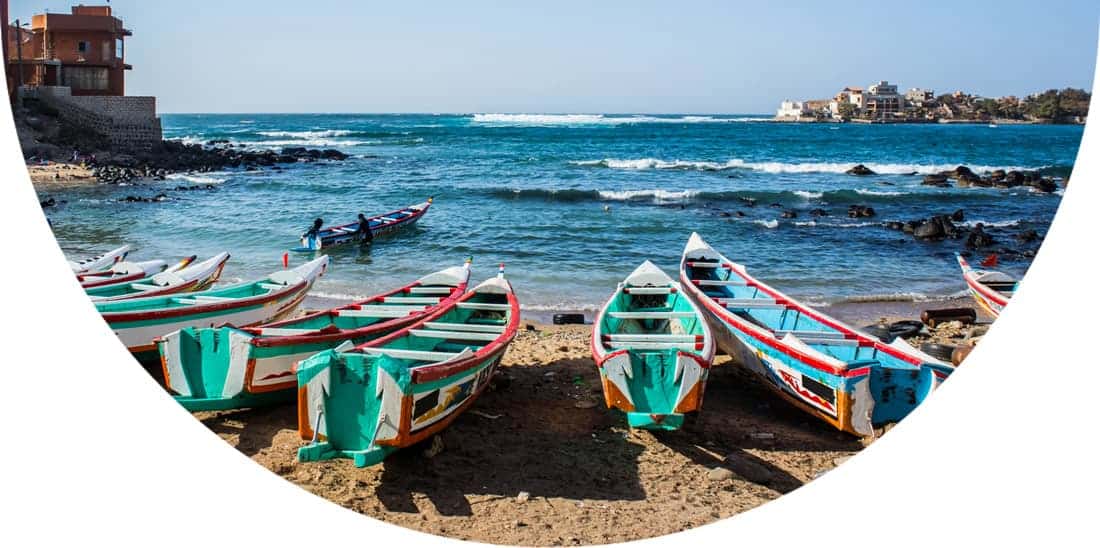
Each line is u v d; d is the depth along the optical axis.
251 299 8.90
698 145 53.53
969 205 25.03
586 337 10.38
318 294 12.99
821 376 6.89
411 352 6.67
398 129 79.81
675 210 23.05
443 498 5.77
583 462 6.43
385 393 5.66
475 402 7.57
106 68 39.59
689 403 6.35
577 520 5.52
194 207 23.17
